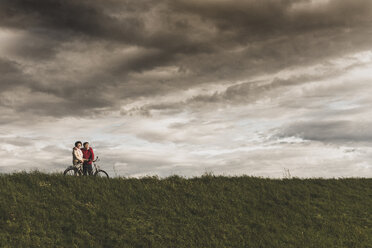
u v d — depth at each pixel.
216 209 15.83
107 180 17.81
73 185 16.30
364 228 15.41
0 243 11.25
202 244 13.06
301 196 18.41
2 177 16.16
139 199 15.88
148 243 12.67
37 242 11.66
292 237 14.11
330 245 13.71
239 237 13.77
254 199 17.22
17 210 13.24
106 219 13.77
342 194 19.31
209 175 20.06
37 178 16.39
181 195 16.91
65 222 13.16
